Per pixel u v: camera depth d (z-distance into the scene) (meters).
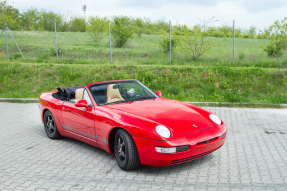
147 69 13.18
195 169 3.98
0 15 28.55
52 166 4.32
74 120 5.00
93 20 24.23
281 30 13.57
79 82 13.34
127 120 3.88
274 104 8.61
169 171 3.93
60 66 14.79
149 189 3.36
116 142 4.11
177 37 15.50
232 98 9.38
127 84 5.18
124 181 3.64
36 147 5.38
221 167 4.04
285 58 13.40
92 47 20.45
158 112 4.16
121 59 16.42
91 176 3.85
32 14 42.75
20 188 3.54
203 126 3.92
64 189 3.46
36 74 14.49
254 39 20.44
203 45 14.93
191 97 10.44
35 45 21.14
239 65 13.44
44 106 5.93
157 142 3.53
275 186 3.36
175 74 12.49
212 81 11.66
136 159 3.83
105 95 4.83
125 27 21.20
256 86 10.96
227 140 5.42
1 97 12.24
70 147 5.30
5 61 16.66
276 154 4.55
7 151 5.19
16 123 7.58
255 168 3.97
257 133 5.85
